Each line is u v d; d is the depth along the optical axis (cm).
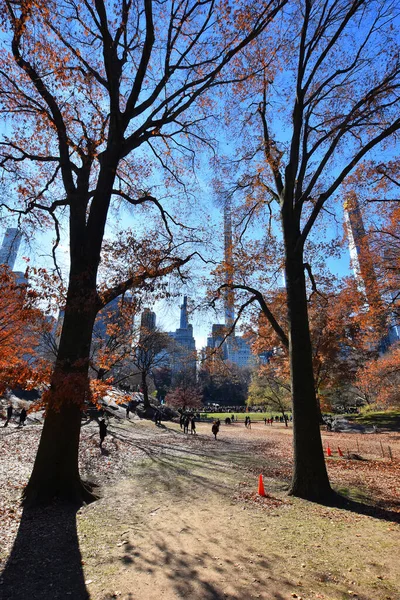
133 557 593
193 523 778
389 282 1939
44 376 876
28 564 563
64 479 903
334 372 3759
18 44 991
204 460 1695
